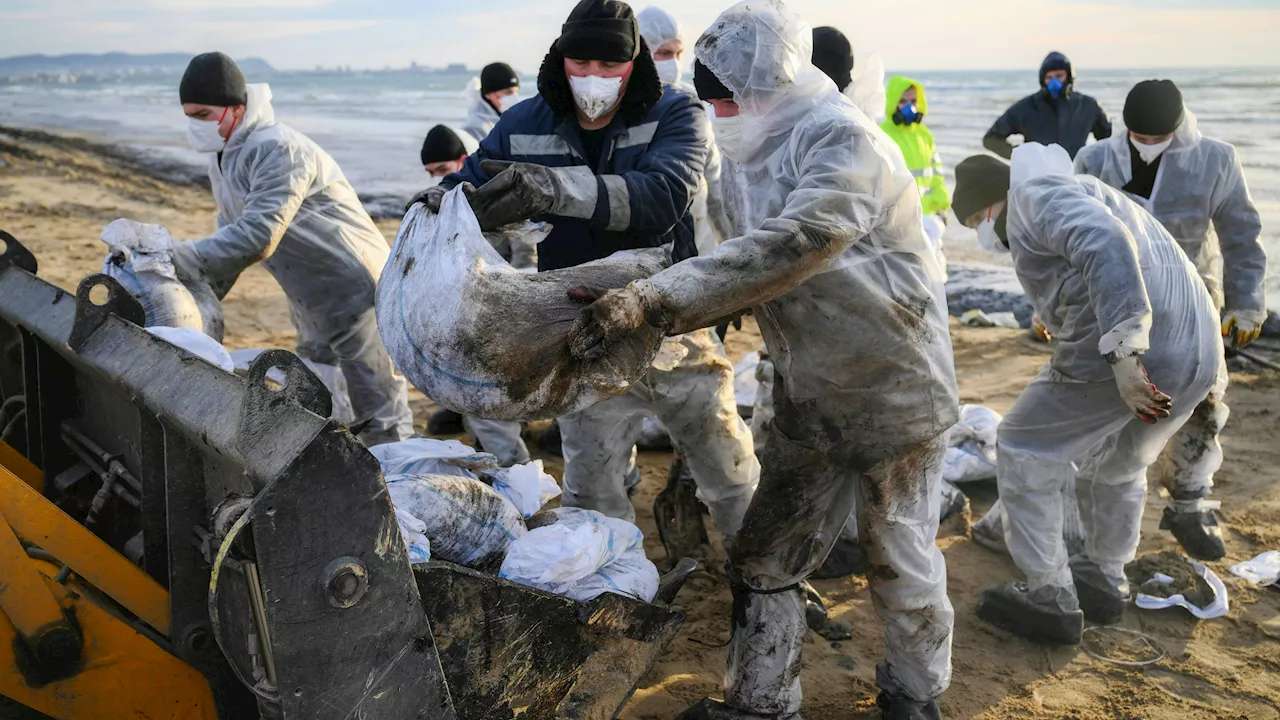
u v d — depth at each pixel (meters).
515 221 2.74
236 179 4.81
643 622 2.64
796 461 3.06
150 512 2.80
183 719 2.63
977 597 4.39
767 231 2.45
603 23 3.13
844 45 3.50
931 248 2.94
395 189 18.61
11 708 2.53
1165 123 4.54
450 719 2.16
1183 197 4.79
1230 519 5.12
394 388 5.30
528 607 2.41
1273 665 3.89
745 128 2.76
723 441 3.87
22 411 3.70
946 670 3.29
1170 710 3.62
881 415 2.88
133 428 3.09
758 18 2.65
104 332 3.10
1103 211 3.45
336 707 2.03
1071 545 4.45
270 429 2.18
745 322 9.04
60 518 2.65
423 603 2.21
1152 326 3.62
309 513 1.94
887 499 3.01
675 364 3.36
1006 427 3.95
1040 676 3.84
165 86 76.69
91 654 2.49
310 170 4.81
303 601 1.96
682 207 3.16
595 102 3.20
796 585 3.23
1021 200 3.68
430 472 3.15
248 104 4.81
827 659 3.92
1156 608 4.28
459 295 2.42
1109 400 3.67
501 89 7.62
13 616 2.36
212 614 1.99
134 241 4.24
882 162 2.60
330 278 5.00
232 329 8.94
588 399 2.46
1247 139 20.78
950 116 33.25
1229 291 4.84
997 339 8.47
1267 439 6.17
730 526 4.01
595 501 4.09
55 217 14.62
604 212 2.89
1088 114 9.33
